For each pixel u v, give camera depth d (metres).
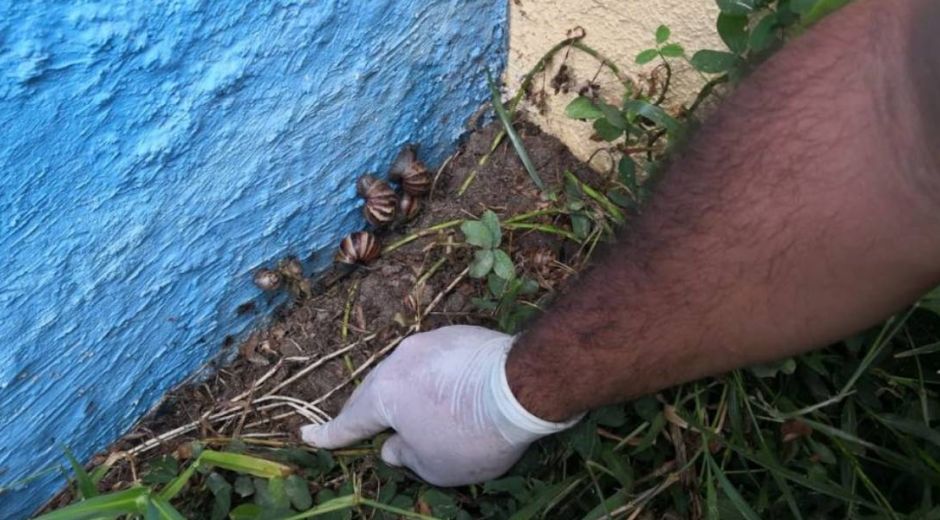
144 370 0.54
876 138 0.27
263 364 0.59
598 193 0.60
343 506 0.48
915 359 0.49
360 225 0.60
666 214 0.33
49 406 0.49
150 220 0.46
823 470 0.47
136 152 0.43
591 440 0.49
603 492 0.51
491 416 0.45
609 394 0.41
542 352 0.40
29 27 0.35
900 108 0.26
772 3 0.46
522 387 0.43
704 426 0.48
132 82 0.40
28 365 0.46
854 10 0.29
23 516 0.53
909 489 0.49
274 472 0.51
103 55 0.38
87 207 0.43
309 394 0.58
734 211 0.31
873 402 0.48
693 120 0.40
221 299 0.55
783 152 0.29
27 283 0.43
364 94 0.53
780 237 0.30
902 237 0.28
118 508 0.40
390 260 0.61
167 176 0.45
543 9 0.57
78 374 0.50
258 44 0.44
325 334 0.59
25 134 0.38
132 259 0.47
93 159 0.41
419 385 0.49
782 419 0.46
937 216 0.27
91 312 0.47
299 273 0.57
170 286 0.51
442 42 0.55
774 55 0.31
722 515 0.46
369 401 0.51
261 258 0.55
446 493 0.53
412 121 0.58
